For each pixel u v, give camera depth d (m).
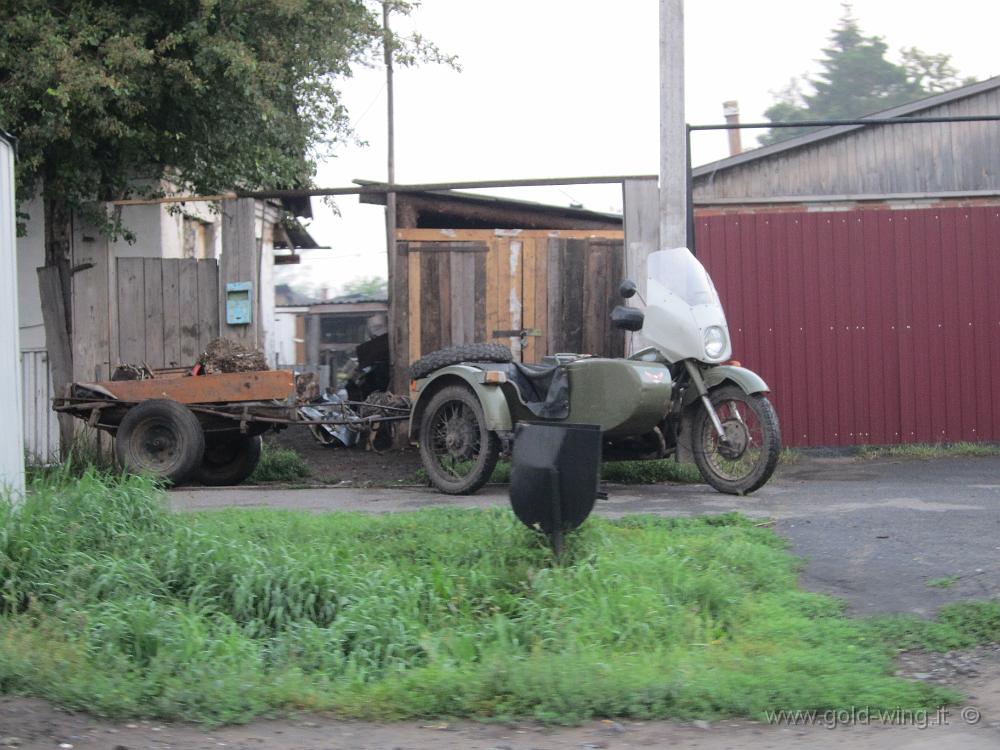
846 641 5.06
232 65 11.14
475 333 12.26
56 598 5.65
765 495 8.86
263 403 10.11
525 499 6.18
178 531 6.32
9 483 7.06
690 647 5.09
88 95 10.59
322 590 5.75
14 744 4.16
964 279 11.86
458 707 4.53
